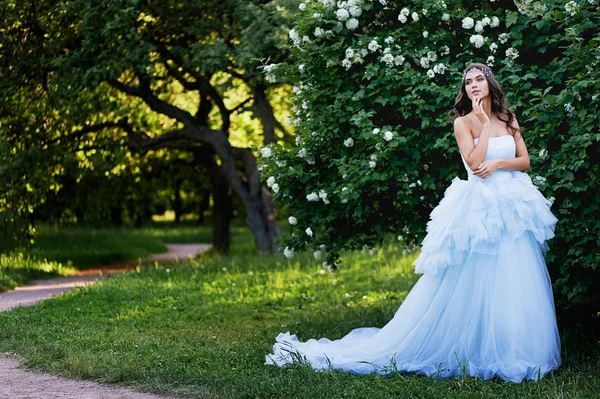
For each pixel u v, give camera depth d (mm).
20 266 13922
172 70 15438
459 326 5043
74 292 9602
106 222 26859
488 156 5145
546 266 5711
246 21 13656
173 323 7652
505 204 5016
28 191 14570
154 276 11484
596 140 5445
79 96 14070
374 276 11352
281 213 20047
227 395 4621
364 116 5957
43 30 13586
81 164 16141
